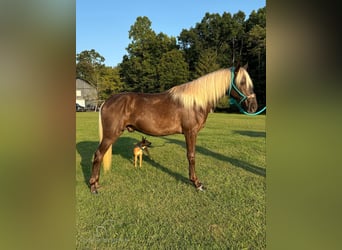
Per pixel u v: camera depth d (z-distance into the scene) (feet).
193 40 141.18
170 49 136.36
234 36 130.72
